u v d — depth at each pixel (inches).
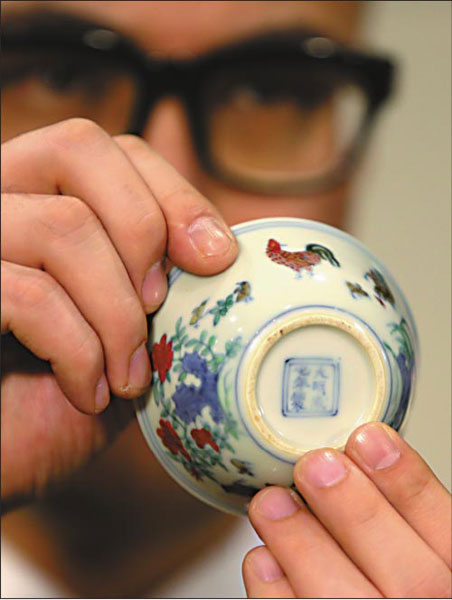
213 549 50.3
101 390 26.3
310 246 25.6
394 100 54.3
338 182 52.1
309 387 24.0
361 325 24.1
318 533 24.0
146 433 26.9
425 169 62.4
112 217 25.0
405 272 62.4
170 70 48.7
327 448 23.7
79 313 25.9
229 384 23.6
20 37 46.5
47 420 33.4
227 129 49.9
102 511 49.9
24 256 26.2
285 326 23.5
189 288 25.2
